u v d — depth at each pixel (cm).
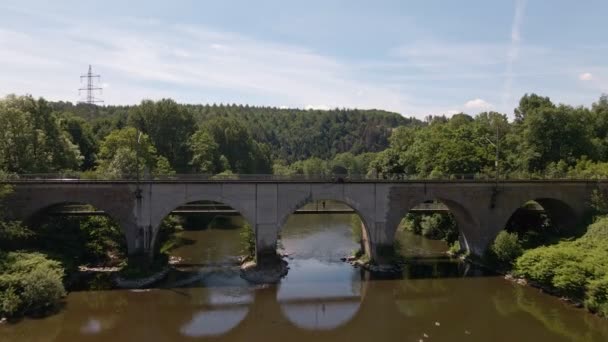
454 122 9675
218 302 3894
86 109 16325
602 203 5219
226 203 4566
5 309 3297
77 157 6569
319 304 3903
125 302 3819
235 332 3300
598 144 7188
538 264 4172
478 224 5109
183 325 3406
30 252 4072
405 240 6562
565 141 6869
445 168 6788
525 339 3175
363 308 3831
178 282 4356
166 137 9600
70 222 5047
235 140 12106
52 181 4297
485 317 3619
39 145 5653
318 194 4731
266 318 3575
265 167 13638
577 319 3519
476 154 6912
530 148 6975
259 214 4625
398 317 3638
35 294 3441
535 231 5547
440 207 6281
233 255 5447
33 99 6031
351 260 5231
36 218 4541
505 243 4753
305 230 7281
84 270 4566
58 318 3453
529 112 8319
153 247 4553
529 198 5194
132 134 7212
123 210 4422
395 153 8994
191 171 9250
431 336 3256
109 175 4784
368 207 4844
